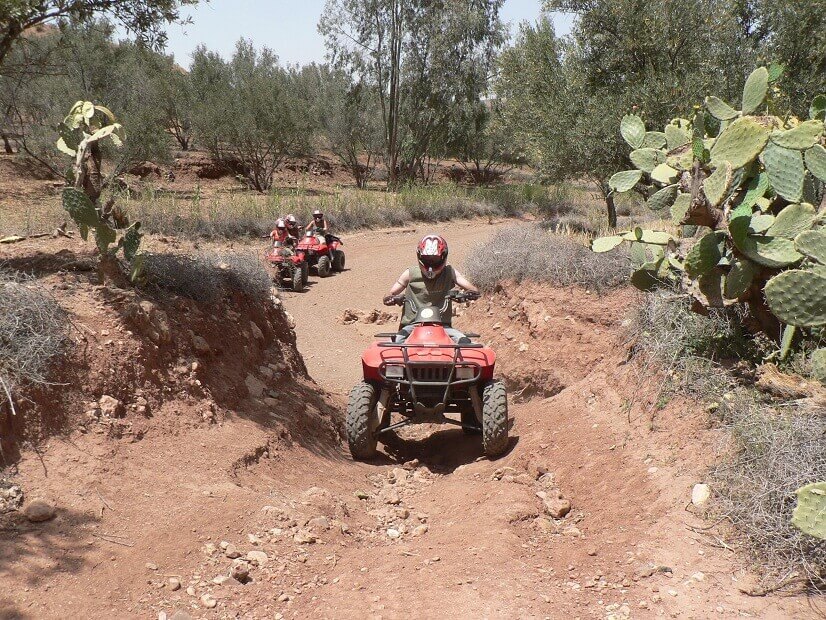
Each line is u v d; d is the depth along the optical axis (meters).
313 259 17.86
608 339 7.40
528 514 4.75
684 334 5.74
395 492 5.75
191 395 5.61
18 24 6.18
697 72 16.88
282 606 3.65
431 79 42.69
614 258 8.12
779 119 5.86
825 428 4.14
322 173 44.62
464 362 6.12
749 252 4.91
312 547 4.29
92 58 27.41
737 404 4.80
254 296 7.86
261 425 5.95
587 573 3.94
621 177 6.74
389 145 43.62
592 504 4.88
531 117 21.05
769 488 3.96
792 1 16.45
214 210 21.88
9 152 29.42
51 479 4.24
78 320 5.27
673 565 3.83
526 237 10.80
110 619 3.38
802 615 3.29
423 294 6.88
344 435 7.18
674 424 5.15
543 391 7.80
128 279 6.02
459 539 4.47
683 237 6.68
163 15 7.02
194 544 4.05
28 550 3.69
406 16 41.97
